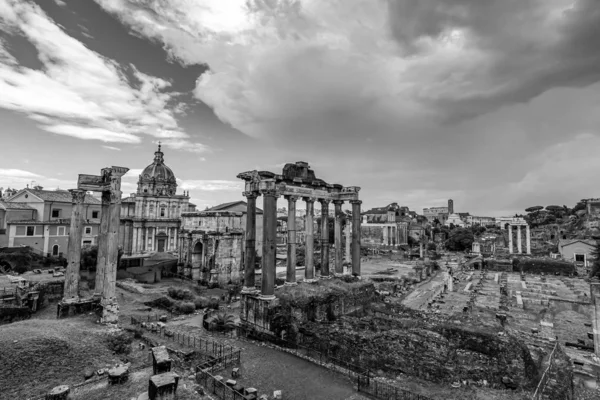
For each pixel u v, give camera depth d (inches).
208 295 1990.7
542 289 2498.8
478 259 3816.4
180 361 832.3
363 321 999.0
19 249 2119.8
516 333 1333.7
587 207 4881.9
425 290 2468.0
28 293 1294.3
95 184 1117.1
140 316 1365.7
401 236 5698.8
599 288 1055.0
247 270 1150.3
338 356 882.8
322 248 1441.9
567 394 724.7
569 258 3784.5
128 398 544.4
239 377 784.3
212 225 2460.6
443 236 6678.2
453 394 695.1
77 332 874.8
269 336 1015.0
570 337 1325.0
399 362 812.6
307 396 705.6
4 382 612.7
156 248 2871.6
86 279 1916.8
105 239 1145.4
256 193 1176.2
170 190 3154.5
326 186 1414.9
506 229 5689.0
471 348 803.4
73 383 643.5
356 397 705.0
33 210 2492.6
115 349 836.0
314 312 1057.5
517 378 727.7
